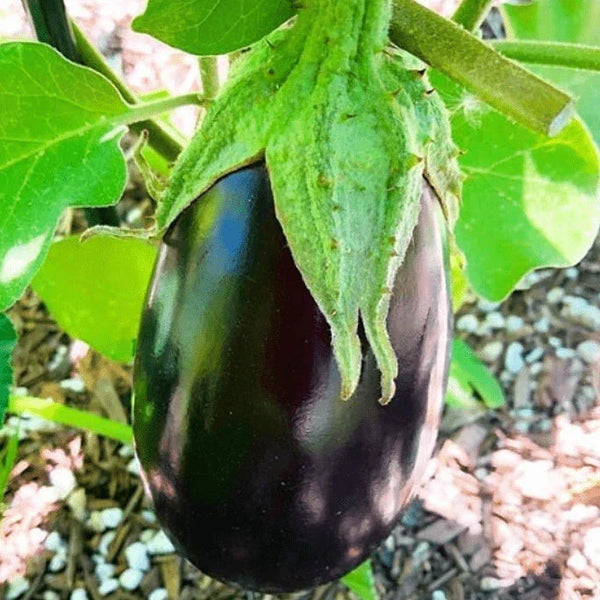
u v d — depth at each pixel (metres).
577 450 0.73
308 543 0.27
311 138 0.23
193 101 0.31
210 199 0.24
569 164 0.38
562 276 0.82
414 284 0.24
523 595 0.66
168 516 0.28
